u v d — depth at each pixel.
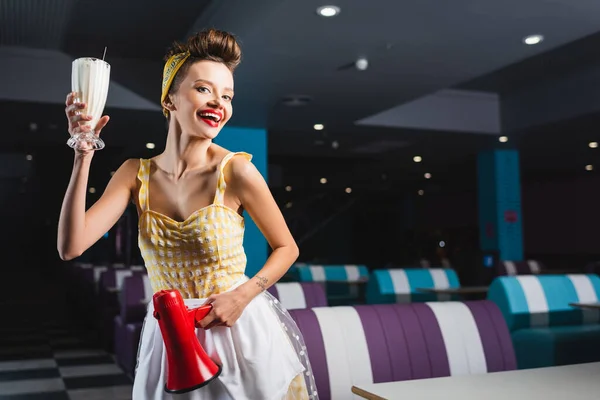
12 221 19.83
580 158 12.28
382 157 12.31
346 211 22.02
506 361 2.55
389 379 2.33
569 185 15.10
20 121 8.09
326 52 5.39
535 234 16.14
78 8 5.50
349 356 2.30
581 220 14.72
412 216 20.39
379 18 4.59
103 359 6.24
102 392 4.73
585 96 8.03
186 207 1.26
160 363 1.21
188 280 1.24
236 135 8.72
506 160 11.17
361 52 5.41
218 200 1.25
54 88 6.73
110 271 7.52
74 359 6.24
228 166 1.28
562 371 1.83
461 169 14.12
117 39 6.34
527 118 9.02
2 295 14.52
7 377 5.31
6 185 19.20
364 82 6.38
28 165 14.46
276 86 6.50
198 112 1.23
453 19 4.65
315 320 2.32
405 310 2.49
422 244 18.61
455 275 6.34
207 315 1.15
